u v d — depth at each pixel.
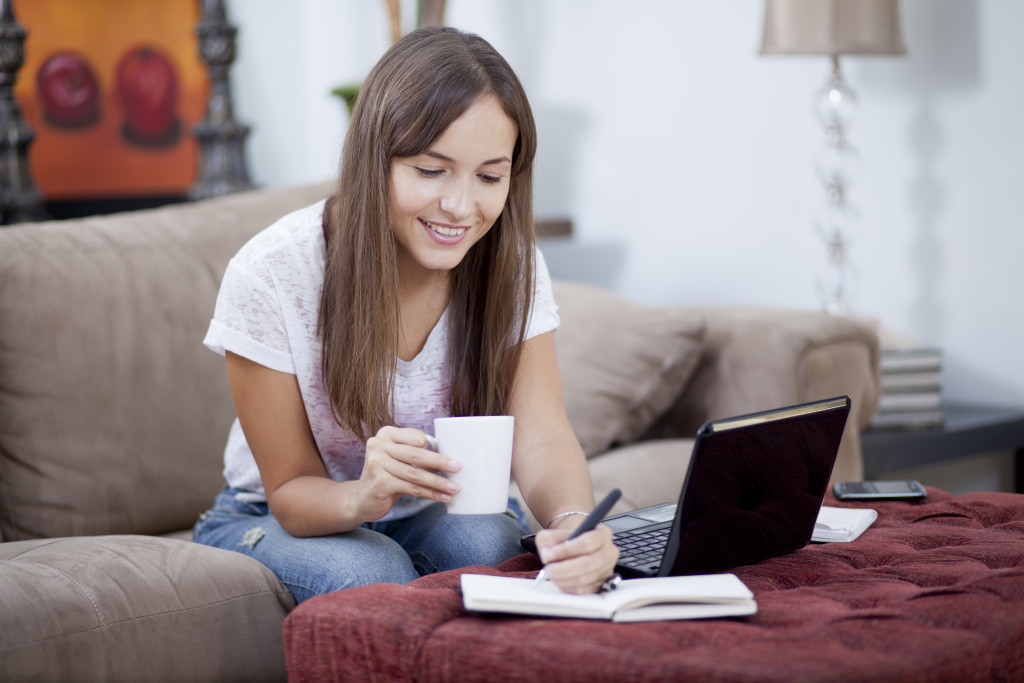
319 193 2.14
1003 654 0.89
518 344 1.43
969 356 2.44
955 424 2.26
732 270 2.79
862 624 0.91
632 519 1.35
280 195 2.12
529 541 1.25
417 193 1.24
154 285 1.85
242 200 2.10
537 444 1.39
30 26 3.23
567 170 3.11
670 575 1.09
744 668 0.80
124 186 3.42
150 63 3.45
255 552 1.41
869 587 1.05
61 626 1.18
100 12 3.35
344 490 1.26
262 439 1.36
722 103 2.75
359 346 1.29
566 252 3.15
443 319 1.43
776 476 1.14
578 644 0.87
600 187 3.04
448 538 1.41
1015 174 2.33
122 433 1.76
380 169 1.25
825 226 2.40
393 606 0.98
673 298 2.92
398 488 1.16
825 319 2.09
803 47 2.22
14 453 1.68
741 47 2.70
